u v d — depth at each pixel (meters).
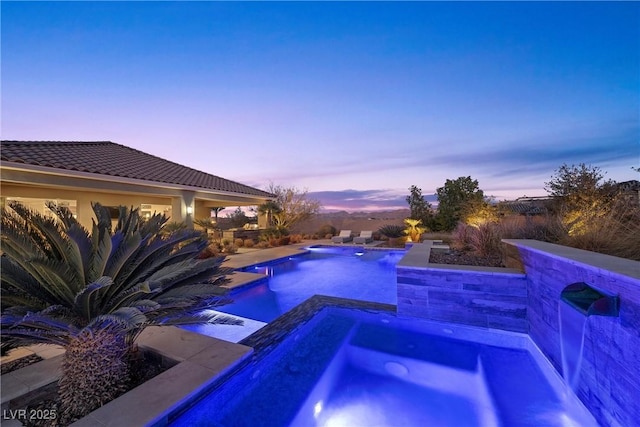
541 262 3.87
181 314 3.22
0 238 2.65
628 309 2.18
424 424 2.89
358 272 10.74
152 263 3.26
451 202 17.62
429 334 4.89
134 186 10.49
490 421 2.92
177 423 2.63
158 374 3.21
